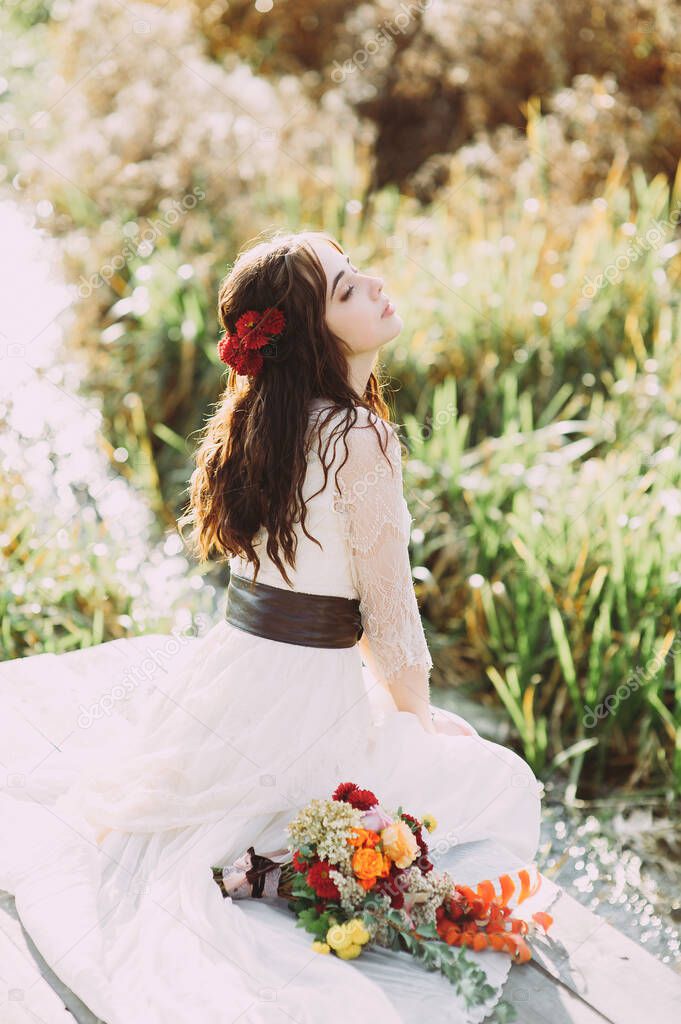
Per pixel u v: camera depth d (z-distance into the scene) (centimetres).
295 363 209
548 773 315
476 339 445
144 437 439
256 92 586
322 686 216
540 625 338
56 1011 189
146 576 361
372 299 210
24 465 377
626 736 320
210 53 705
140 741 229
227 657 221
